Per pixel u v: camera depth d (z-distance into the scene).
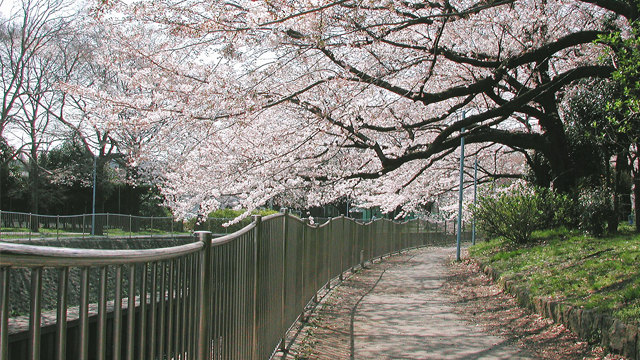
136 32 8.72
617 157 14.76
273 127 11.13
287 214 6.68
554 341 6.42
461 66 12.38
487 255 15.15
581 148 15.05
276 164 10.80
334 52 9.84
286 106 10.50
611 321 5.64
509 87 14.80
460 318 8.50
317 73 10.00
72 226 21.20
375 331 7.56
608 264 8.30
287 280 6.81
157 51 8.89
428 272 15.62
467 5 10.88
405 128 11.27
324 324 8.03
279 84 9.41
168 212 33.91
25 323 1.97
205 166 11.15
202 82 9.30
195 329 3.05
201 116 8.72
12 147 30.58
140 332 2.19
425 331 7.52
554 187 15.10
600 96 14.05
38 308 1.44
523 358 5.95
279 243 6.30
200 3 7.84
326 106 9.58
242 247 4.33
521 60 10.14
